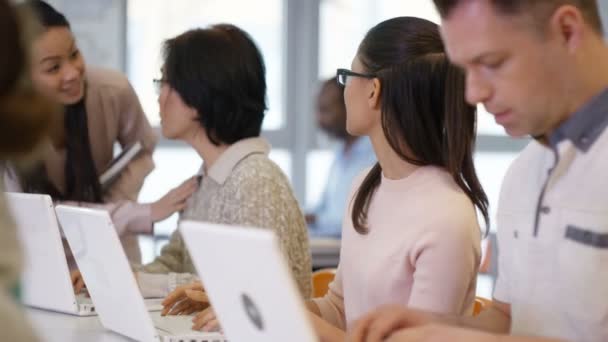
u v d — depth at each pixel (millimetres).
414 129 2311
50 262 2771
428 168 2338
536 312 1836
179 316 2680
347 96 2422
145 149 3852
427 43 2322
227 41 3086
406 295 2273
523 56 1616
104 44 6090
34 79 1246
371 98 2375
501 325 1984
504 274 1996
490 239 4469
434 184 2299
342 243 2525
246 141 3107
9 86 1188
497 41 1605
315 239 5191
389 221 2340
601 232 1705
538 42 1616
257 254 1527
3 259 1198
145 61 6504
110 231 2330
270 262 1506
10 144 1218
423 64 2297
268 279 1529
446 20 1665
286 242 2939
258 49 3145
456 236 2203
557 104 1681
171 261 3373
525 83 1629
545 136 1796
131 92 3771
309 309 2607
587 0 1661
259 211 2932
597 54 1687
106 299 2506
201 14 6715
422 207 2270
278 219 2941
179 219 3404
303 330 1512
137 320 2369
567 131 1728
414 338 1704
